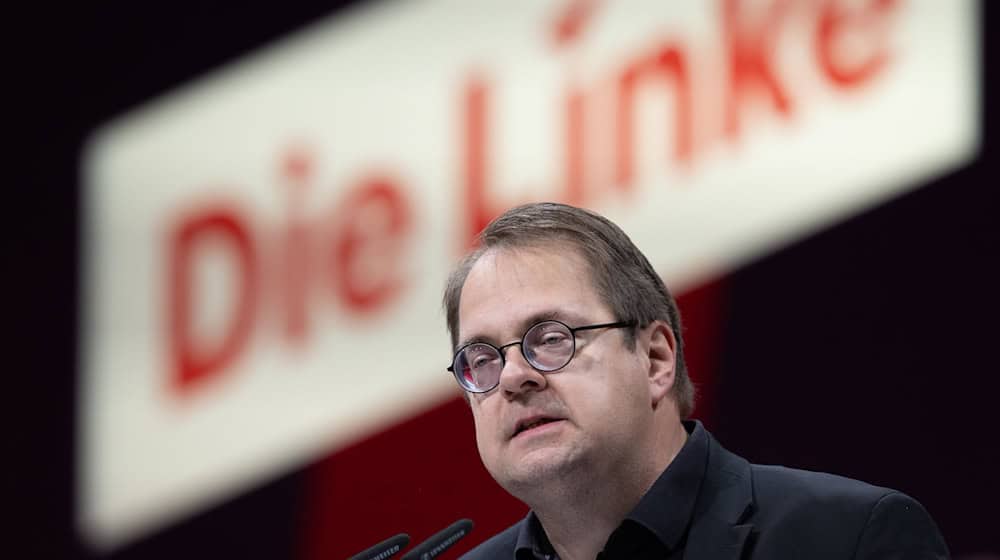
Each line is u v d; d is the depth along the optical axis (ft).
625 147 34.94
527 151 35.22
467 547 34.63
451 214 35.32
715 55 34.76
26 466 35.76
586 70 35.17
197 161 35.99
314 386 35.35
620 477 15.33
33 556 35.55
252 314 35.58
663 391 15.87
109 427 35.76
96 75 36.32
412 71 35.68
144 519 35.58
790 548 14.75
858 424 33.88
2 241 36.14
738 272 34.45
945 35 34.12
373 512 35.01
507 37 35.53
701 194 34.63
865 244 34.14
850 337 34.04
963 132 33.96
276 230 35.68
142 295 35.88
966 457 33.50
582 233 15.71
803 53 34.47
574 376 14.92
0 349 35.94
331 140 35.70
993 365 33.50
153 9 36.37
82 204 36.17
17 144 36.19
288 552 35.14
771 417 34.06
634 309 15.55
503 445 15.10
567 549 16.25
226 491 35.37
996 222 33.68
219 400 35.53
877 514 14.71
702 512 15.52
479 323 15.29
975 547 33.35
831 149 34.35
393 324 35.24
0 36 36.45
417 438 35.04
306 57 35.94
